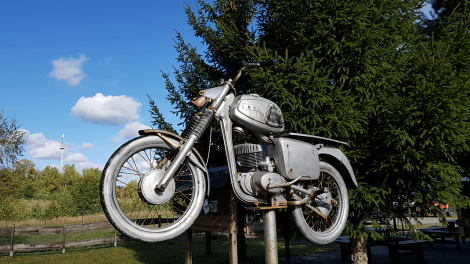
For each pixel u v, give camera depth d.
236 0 7.57
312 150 3.33
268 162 3.12
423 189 4.58
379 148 4.71
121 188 2.53
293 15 5.22
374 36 4.52
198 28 7.38
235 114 2.94
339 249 9.11
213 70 7.36
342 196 3.67
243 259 7.48
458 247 8.82
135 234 2.29
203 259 8.02
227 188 4.86
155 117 6.92
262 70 4.63
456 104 4.01
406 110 4.22
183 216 2.57
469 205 4.66
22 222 18.33
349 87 5.28
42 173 38.75
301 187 3.28
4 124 12.53
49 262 8.30
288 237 6.08
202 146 7.21
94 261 8.31
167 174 2.42
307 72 4.64
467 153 5.36
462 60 4.57
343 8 4.78
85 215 20.83
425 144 4.11
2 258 9.08
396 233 5.38
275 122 3.12
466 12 5.38
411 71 4.80
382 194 4.75
